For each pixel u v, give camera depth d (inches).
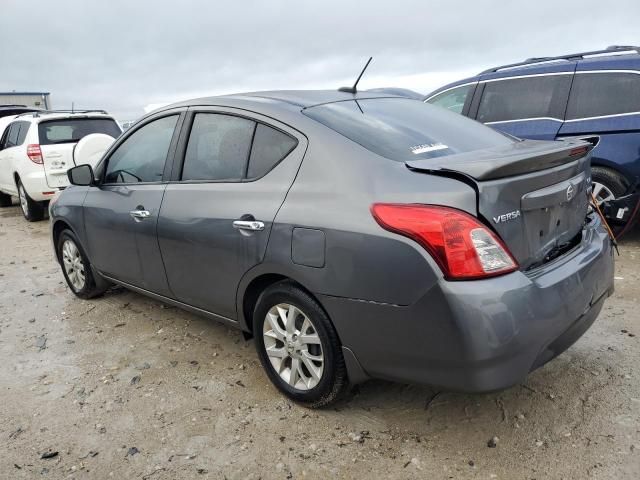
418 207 89.4
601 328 144.6
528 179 93.3
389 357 95.4
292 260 104.1
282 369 118.2
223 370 134.8
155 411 118.8
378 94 140.3
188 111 137.6
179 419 115.3
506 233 89.8
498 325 84.8
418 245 88.2
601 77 212.8
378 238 91.8
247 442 106.3
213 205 121.7
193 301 135.5
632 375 120.2
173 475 98.7
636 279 179.8
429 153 106.3
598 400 111.9
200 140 132.4
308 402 113.3
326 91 134.6
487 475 93.5
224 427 111.5
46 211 391.9
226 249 118.2
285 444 105.0
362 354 98.9
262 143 117.2
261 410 116.5
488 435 103.7
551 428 104.3
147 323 166.7
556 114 221.3
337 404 115.8
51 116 349.4
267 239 108.4
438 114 133.5
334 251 97.1
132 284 158.7
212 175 127.0
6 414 120.8
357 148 102.7
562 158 100.3
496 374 87.0
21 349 154.2
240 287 118.6
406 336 91.7
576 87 217.8
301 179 106.5
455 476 93.8
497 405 112.6
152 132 147.5
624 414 106.7
